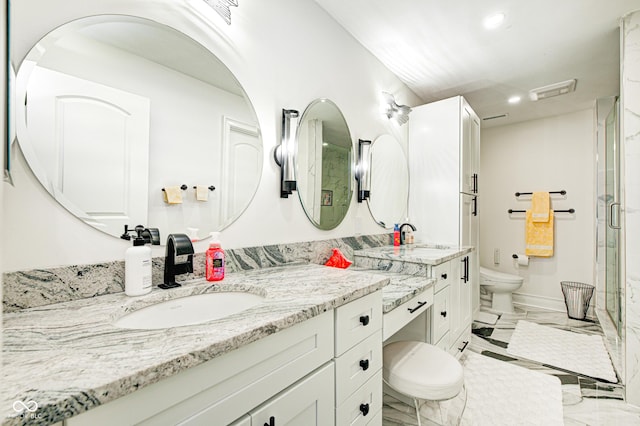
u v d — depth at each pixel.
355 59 2.06
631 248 1.68
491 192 3.91
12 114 0.77
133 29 0.99
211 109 1.21
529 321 2.98
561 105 3.18
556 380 1.89
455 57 2.27
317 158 1.73
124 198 0.97
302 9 1.64
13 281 0.76
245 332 0.64
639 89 1.68
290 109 1.55
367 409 1.05
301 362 0.80
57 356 0.53
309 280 1.12
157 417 0.52
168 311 0.93
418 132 2.68
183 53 1.12
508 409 1.62
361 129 2.12
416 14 1.80
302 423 0.81
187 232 1.12
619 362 2.10
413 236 2.51
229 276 1.19
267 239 1.43
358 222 2.09
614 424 1.50
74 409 0.42
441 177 2.53
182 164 1.11
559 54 2.21
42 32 0.81
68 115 0.86
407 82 2.66
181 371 0.54
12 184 0.77
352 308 1.00
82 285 0.87
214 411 0.60
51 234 0.83
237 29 1.31
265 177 1.42
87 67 0.90
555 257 3.44
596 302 3.02
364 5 1.73
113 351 0.55
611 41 2.04
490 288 3.31
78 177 0.88
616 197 2.47
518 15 1.79
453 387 1.17
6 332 0.64
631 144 1.69
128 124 0.98
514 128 3.76
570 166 3.37
